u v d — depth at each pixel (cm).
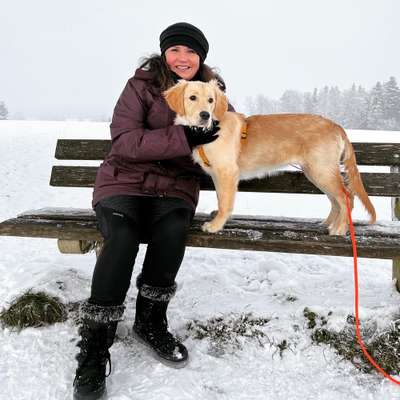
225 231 200
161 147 189
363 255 178
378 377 177
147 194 194
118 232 170
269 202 586
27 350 195
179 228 179
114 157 203
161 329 188
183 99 218
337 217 209
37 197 592
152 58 222
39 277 238
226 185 210
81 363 167
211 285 254
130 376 177
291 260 320
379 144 239
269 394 169
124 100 209
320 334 194
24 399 166
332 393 169
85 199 596
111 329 173
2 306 226
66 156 262
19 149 1045
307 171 219
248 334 200
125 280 169
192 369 182
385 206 545
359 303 205
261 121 228
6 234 206
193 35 226
